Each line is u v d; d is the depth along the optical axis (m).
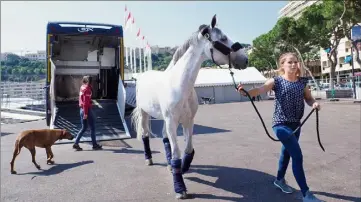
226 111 19.69
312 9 30.55
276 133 3.76
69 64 12.94
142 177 5.13
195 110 4.61
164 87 4.34
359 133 8.76
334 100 24.61
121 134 9.00
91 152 7.32
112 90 13.01
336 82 35.16
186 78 4.12
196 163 5.88
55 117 9.57
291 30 31.38
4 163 6.54
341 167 5.32
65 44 13.07
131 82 14.63
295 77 3.85
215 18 4.05
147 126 5.92
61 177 5.34
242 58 3.96
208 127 11.32
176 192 4.09
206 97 37.47
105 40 12.47
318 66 70.75
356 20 22.12
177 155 4.20
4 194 4.54
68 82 13.30
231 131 10.11
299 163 3.63
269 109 20.00
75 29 10.22
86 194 4.42
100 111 10.34
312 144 7.34
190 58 4.13
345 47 56.19
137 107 5.84
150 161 5.91
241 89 3.81
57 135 6.39
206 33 4.01
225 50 3.92
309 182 4.55
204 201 3.95
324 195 4.02
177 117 4.25
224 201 3.92
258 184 4.54
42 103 24.11
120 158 6.60
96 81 13.46
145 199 4.12
